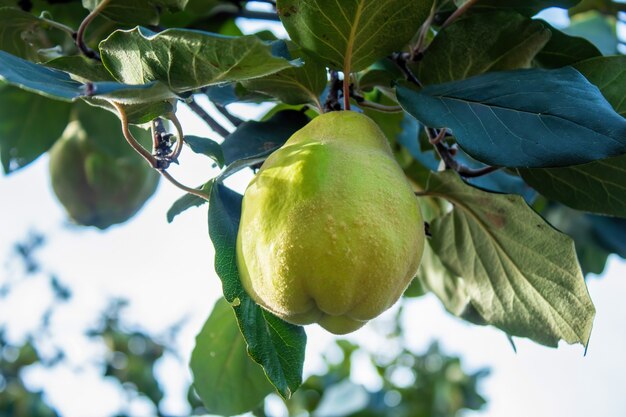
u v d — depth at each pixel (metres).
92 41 0.49
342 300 0.28
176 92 0.32
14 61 0.32
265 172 0.30
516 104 0.34
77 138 0.65
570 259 0.37
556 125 0.33
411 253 0.30
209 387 0.50
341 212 0.28
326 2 0.34
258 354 0.32
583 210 0.41
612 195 0.40
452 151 0.44
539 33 0.39
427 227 0.43
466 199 0.39
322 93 0.41
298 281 0.28
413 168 0.53
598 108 0.33
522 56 0.40
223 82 0.31
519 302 0.40
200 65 0.30
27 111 0.58
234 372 0.50
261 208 0.29
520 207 0.37
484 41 0.40
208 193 0.34
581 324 0.38
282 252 0.28
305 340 0.35
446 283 0.48
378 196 0.29
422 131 0.49
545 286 0.39
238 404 0.51
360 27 0.35
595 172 0.39
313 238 0.28
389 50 0.36
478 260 0.41
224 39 0.29
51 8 0.52
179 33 0.29
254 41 0.28
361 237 0.28
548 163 0.32
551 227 0.37
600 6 0.63
